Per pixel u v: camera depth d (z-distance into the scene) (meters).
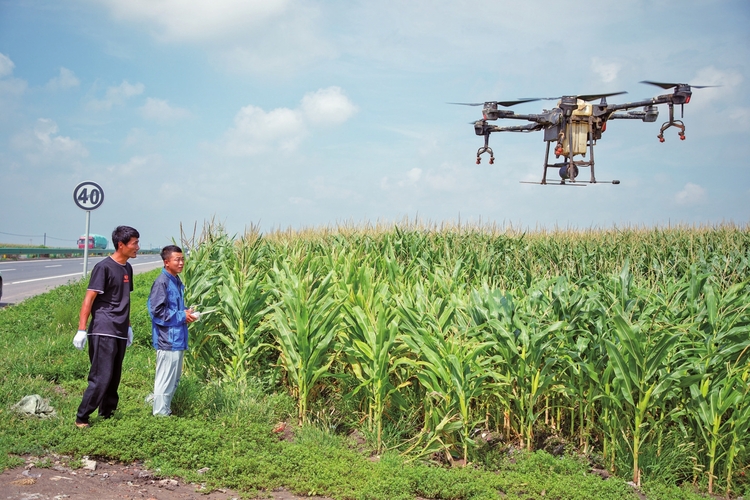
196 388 7.71
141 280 22.95
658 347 6.06
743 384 6.13
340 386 8.13
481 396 7.41
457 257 12.41
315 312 7.38
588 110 12.41
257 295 8.63
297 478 5.49
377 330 6.76
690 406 6.54
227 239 11.48
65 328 12.07
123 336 6.23
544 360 7.11
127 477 5.25
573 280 10.42
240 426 6.54
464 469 6.09
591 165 12.67
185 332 6.77
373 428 7.04
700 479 6.46
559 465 6.26
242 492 5.19
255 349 8.23
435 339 6.54
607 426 6.72
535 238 16.52
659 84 12.01
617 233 17.73
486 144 13.51
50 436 5.71
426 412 6.76
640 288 7.57
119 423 6.15
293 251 11.77
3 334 11.30
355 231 15.51
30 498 4.46
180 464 5.61
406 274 9.95
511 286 10.69
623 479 6.12
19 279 25.02
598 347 6.89
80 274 28.11
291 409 7.71
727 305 6.88
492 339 7.07
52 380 8.13
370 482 5.42
